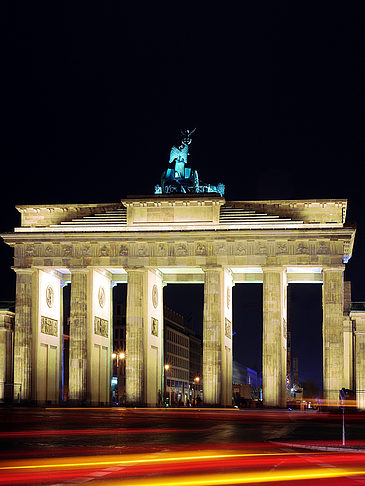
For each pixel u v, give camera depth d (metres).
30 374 122.94
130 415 97.69
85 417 91.81
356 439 57.38
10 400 128.75
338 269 118.62
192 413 103.31
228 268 124.69
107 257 124.25
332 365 116.25
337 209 122.25
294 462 39.59
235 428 73.31
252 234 120.25
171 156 130.50
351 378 127.81
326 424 84.44
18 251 126.62
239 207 124.81
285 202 123.19
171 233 121.69
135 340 121.44
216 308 120.44
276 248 120.50
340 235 118.94
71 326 123.25
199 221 122.62
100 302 129.25
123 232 122.94
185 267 123.31
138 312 122.25
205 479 31.70
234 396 177.62
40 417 91.06
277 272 120.19
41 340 126.12
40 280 126.50
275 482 31.00
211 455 42.97
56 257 125.44
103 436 59.00
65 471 34.50
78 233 124.06
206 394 118.94
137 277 123.25
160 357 131.75
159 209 124.06
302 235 119.50
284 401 122.00
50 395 129.75
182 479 31.64
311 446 49.66
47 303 129.62
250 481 31.20
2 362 131.12
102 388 129.12
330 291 118.50
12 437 56.47
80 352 122.19
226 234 120.62
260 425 80.25
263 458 41.59
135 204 124.50
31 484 29.88
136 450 46.19
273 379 117.81
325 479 32.31
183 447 48.91
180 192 129.75
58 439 54.94
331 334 117.31
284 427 76.38
